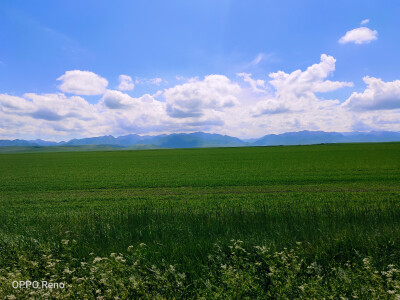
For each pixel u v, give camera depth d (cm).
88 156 9375
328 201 1567
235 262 511
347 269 489
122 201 1794
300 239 661
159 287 436
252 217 897
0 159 8331
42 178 3356
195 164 5203
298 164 4650
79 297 421
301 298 387
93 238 732
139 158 7681
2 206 1686
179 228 792
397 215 880
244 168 4150
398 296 358
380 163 4462
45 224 927
